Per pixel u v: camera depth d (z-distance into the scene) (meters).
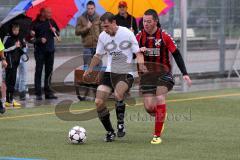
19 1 44.28
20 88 41.75
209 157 23.86
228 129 30.41
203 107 38.03
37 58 41.31
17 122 32.69
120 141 27.30
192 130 30.14
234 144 26.53
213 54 55.97
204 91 46.44
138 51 26.56
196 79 55.00
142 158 23.70
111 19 26.34
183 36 48.59
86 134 28.67
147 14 26.44
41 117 34.44
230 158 23.67
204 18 54.94
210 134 29.02
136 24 41.22
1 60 34.09
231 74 57.28
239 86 50.19
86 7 41.25
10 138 28.03
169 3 42.06
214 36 55.84
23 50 39.34
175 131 29.84
